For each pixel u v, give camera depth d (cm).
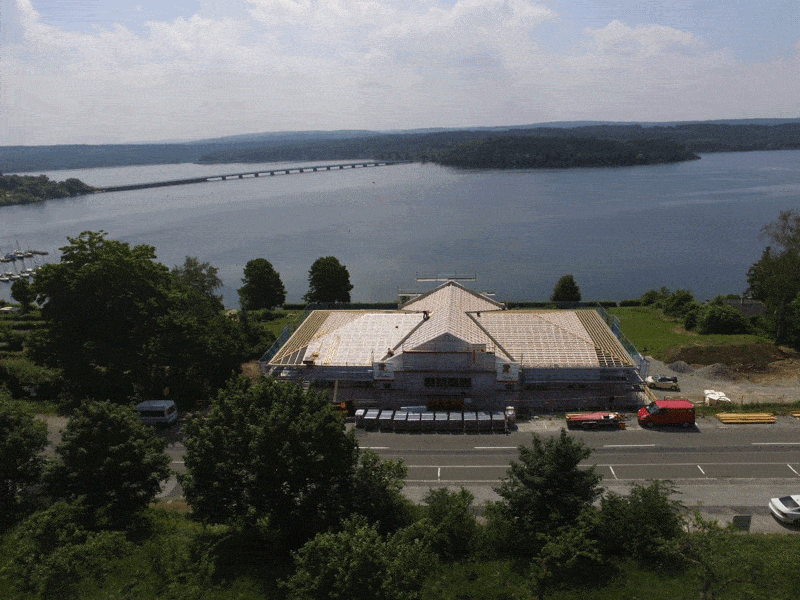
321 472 4956
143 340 9281
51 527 4997
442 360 8888
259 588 4512
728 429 7706
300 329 11075
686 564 4681
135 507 5541
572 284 15512
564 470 4900
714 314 12138
